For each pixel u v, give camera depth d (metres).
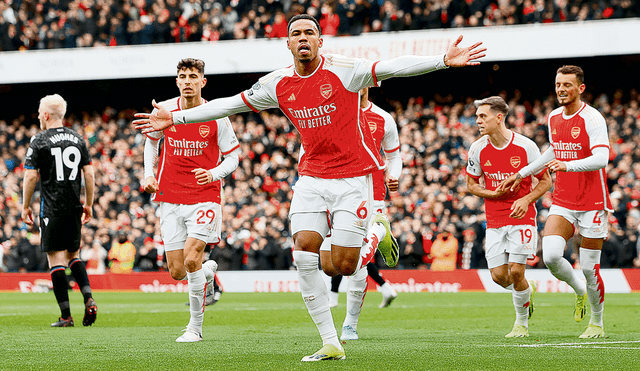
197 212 16.50
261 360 12.44
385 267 46.69
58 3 63.75
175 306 32.06
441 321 23.17
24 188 20.67
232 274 47.56
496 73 63.53
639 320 22.53
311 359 12.27
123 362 12.33
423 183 50.78
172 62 58.84
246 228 49.16
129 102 71.81
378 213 18.50
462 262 45.28
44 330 19.52
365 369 11.23
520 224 17.34
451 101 63.09
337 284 29.98
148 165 16.95
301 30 12.02
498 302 33.84
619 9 53.31
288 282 46.72
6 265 51.56
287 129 60.94
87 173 21.38
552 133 17.41
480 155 17.88
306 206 12.42
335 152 12.37
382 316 25.45
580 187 16.97
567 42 52.56
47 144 20.66
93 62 59.81
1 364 12.17
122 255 50.12
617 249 43.56
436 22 55.91
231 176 56.94
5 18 64.06
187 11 61.53
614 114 56.19
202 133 16.39
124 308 30.61
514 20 55.22
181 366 11.77
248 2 61.31
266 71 57.78
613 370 11.20
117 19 61.50
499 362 12.11
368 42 55.09
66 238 20.91
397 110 64.44
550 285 42.56
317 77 12.24
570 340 16.22
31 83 67.06
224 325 21.78
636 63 59.81
